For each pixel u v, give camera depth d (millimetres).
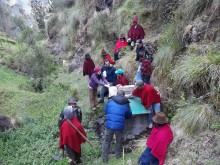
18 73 16297
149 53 8250
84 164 6480
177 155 5461
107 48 13141
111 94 7348
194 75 6238
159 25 10703
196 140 5438
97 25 14055
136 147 6332
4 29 30469
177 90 6879
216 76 5922
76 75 13430
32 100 11250
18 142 8016
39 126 8828
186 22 8023
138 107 6727
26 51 17156
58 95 11336
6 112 10688
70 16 17062
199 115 5613
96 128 7785
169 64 7578
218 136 5250
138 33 10156
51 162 6832
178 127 5914
